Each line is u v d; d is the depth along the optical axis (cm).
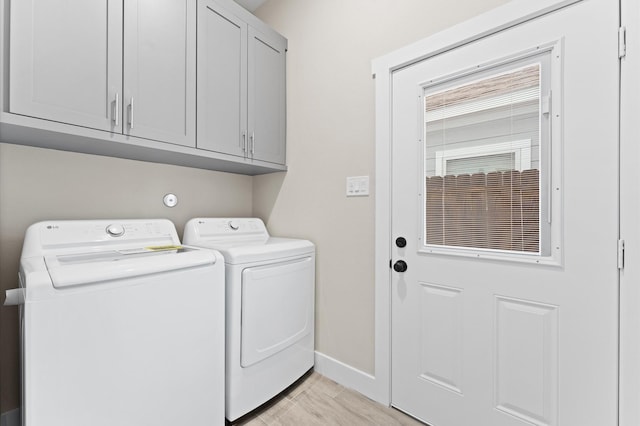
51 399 83
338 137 173
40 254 114
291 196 201
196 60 152
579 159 102
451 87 133
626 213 92
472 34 123
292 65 201
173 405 110
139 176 169
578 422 101
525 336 113
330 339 177
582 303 101
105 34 120
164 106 139
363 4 163
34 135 114
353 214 166
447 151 134
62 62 109
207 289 121
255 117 183
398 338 149
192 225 168
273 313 151
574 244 102
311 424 137
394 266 147
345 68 170
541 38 108
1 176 126
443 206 136
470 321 126
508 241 118
